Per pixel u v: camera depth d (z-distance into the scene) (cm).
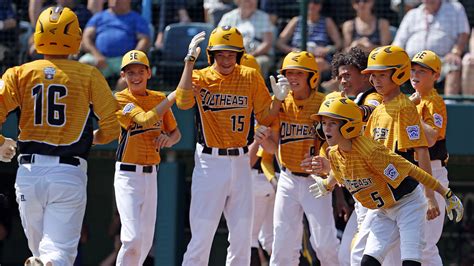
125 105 2652
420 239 2217
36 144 2197
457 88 3444
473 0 3562
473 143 3250
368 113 2505
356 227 2597
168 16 3709
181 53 3562
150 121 2555
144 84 2700
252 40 3534
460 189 3744
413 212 2231
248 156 2648
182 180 3375
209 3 3712
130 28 3547
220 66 2598
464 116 3256
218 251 3797
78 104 2214
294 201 2709
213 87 2600
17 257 3819
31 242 2264
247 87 2612
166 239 3319
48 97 2197
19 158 2228
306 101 2684
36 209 2211
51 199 2186
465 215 3738
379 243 2261
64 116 2202
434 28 3475
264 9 3606
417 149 2328
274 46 3547
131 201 2650
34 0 3594
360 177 2228
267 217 3109
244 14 3569
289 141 2698
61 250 2153
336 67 2677
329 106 2191
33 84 2203
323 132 2336
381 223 2283
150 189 2695
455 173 3722
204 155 2612
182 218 3384
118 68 3534
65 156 2194
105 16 3562
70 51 2262
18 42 3553
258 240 3167
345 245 2597
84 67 2239
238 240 2627
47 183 2172
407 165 2200
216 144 2603
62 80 2206
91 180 3803
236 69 2627
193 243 2617
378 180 2228
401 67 2308
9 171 3716
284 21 3600
